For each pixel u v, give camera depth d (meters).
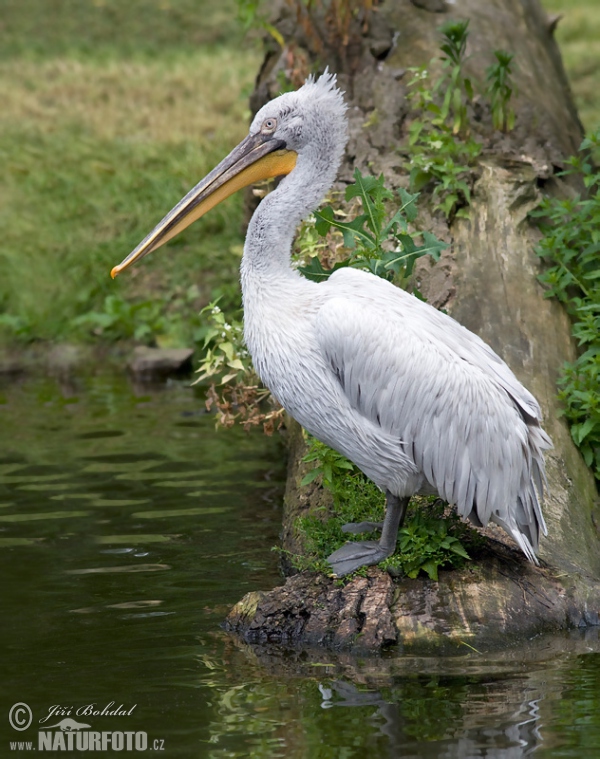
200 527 11.22
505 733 6.95
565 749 6.72
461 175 12.81
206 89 24.27
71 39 27.88
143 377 17.28
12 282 19.31
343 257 11.43
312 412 8.65
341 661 8.16
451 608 8.52
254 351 8.76
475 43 15.88
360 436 8.55
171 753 6.82
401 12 16.12
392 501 8.73
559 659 8.09
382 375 8.38
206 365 11.44
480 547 9.15
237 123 22.56
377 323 8.39
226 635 8.70
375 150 13.91
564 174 13.40
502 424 8.53
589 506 10.14
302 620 8.63
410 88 14.84
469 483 8.53
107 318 18.38
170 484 12.52
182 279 19.09
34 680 7.92
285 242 8.80
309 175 8.98
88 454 13.61
